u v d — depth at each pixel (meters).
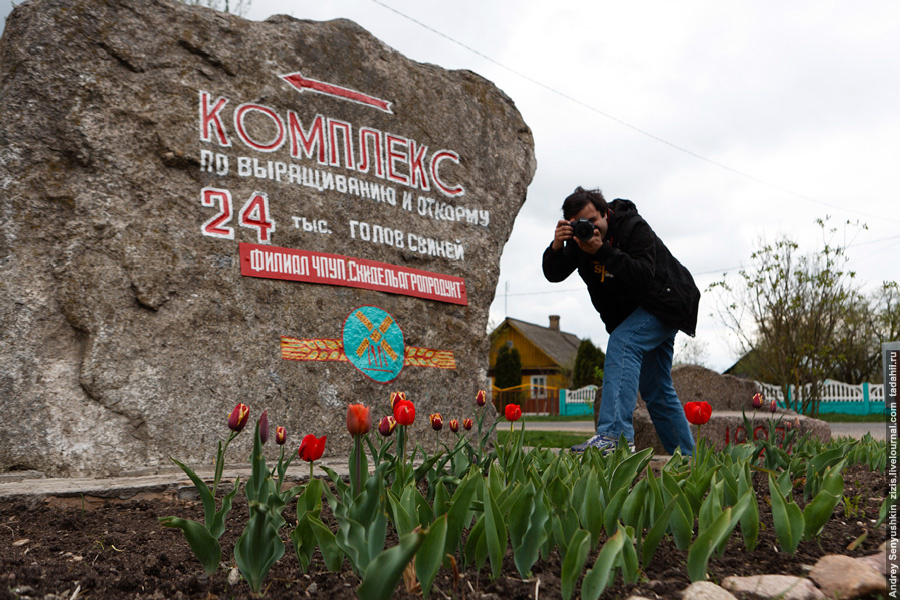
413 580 1.80
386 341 5.03
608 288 4.13
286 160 4.83
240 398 4.30
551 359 43.03
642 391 4.25
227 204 4.52
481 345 5.59
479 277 5.68
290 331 4.60
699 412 2.84
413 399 5.09
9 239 3.84
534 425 20.41
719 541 2.05
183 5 4.64
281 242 4.69
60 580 1.99
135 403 3.95
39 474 3.61
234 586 1.96
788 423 5.84
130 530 2.71
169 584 1.96
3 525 2.74
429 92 5.71
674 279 4.01
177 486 3.33
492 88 6.21
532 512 1.97
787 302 14.91
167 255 4.23
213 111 4.57
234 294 4.43
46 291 3.87
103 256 4.04
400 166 5.39
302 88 5.00
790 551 2.20
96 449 3.79
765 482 3.46
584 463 3.17
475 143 5.89
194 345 4.21
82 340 3.94
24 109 3.98
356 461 2.08
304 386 4.57
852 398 22.78
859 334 23.69
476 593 1.86
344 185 5.07
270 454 4.36
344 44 5.32
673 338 4.14
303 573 2.02
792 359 15.02
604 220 4.09
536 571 2.03
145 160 4.27
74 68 4.14
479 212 5.79
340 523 1.83
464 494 1.98
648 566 2.08
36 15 4.09
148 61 4.39
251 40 4.85
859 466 4.36
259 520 1.83
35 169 3.96
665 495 2.38
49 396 3.76
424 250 5.39
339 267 4.90
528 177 6.21
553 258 4.26
